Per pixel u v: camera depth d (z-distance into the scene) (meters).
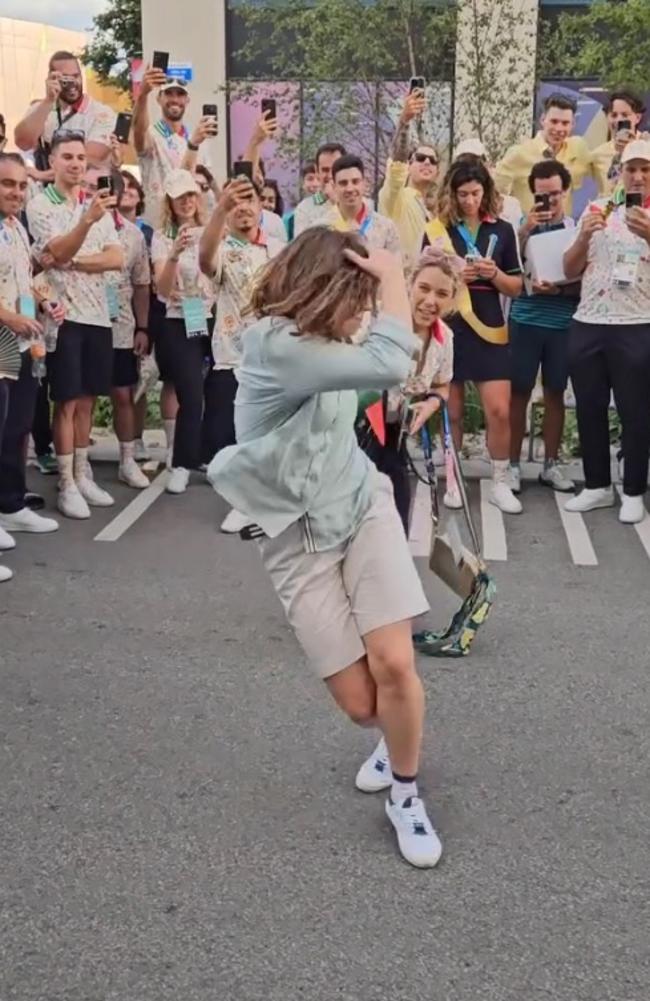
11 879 3.11
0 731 3.97
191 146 7.51
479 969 2.77
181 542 6.18
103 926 2.92
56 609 5.16
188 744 3.89
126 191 7.43
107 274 6.66
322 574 3.02
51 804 3.50
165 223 6.80
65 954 2.81
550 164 6.71
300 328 2.70
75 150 6.25
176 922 2.94
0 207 5.61
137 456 7.88
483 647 4.74
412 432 3.93
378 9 10.51
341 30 10.62
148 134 7.93
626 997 2.68
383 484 3.11
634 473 6.49
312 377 2.72
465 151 7.41
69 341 6.39
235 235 6.63
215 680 4.41
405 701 3.07
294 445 2.85
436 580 5.54
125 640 4.80
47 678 4.41
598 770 3.74
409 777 3.24
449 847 3.29
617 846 3.30
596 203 6.30
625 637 4.89
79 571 5.69
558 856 3.25
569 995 2.68
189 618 5.07
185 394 7.01
